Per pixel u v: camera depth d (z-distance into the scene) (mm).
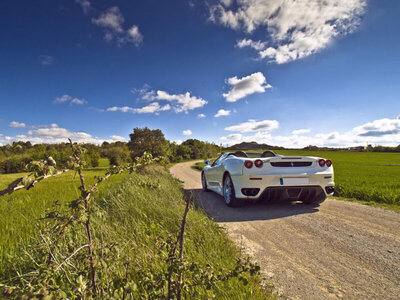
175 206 3936
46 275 1052
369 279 2180
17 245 2189
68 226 1177
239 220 4195
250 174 4598
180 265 1236
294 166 4715
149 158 1405
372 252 2762
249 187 4609
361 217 4340
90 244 1211
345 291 1995
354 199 6270
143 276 1389
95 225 2547
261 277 2215
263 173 4586
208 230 3014
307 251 2820
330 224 3904
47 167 893
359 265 2451
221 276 1312
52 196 5340
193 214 3582
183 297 1605
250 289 1770
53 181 10617
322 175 4719
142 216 3320
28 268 1896
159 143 26781
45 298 872
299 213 4652
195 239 2703
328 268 2398
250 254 2736
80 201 1121
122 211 3393
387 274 2258
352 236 3314
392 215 4484
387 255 2670
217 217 4395
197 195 6941
